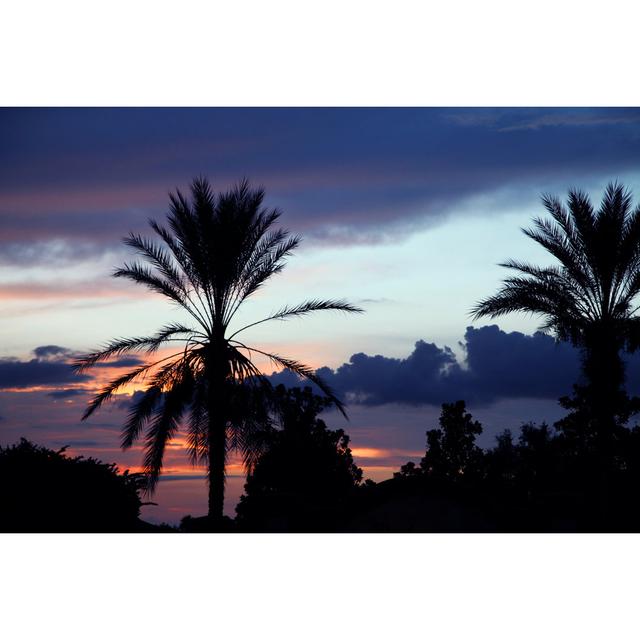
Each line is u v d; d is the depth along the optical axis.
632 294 26.64
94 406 25.61
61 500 27.30
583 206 26.89
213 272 25.53
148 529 29.39
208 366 25.44
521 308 27.09
